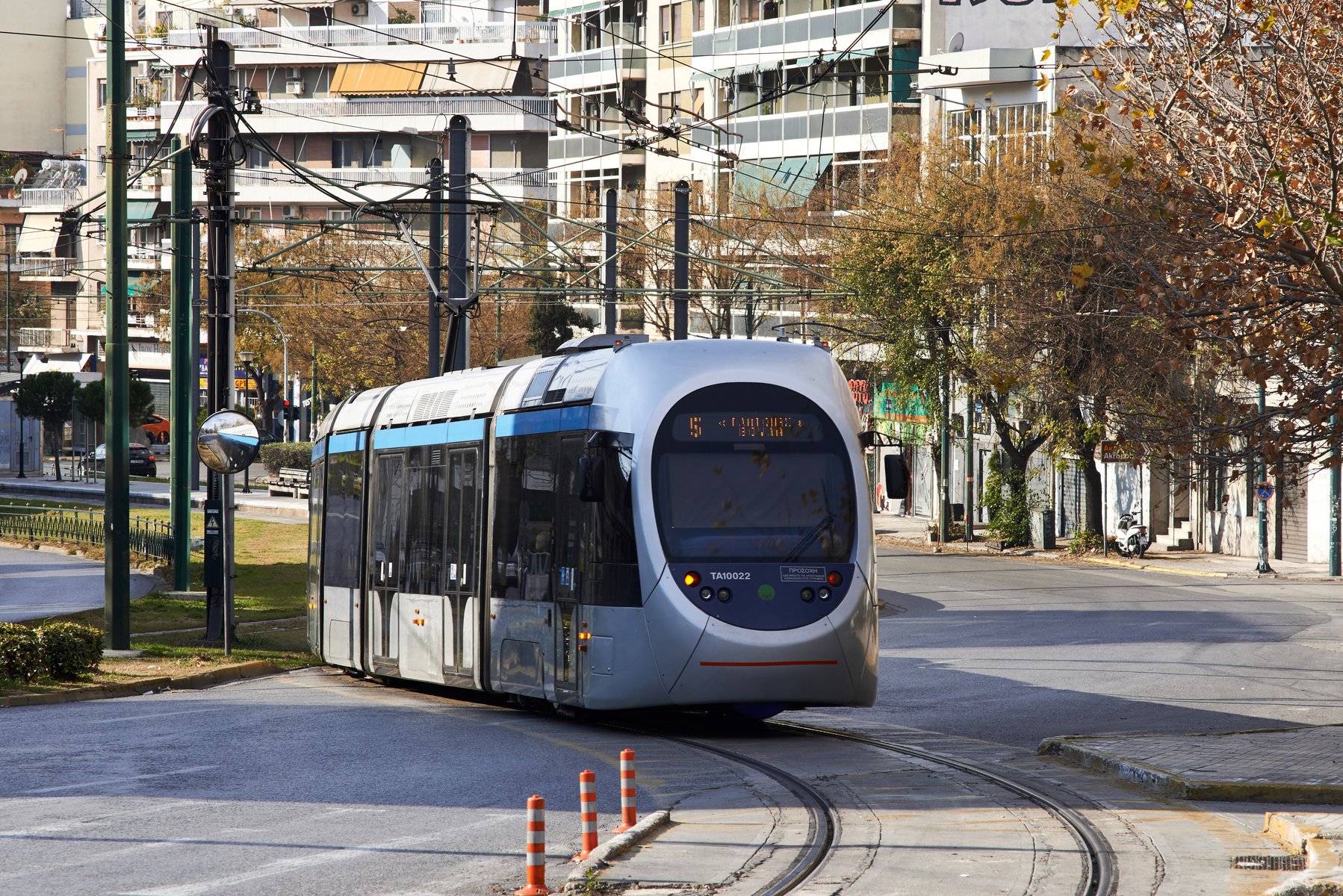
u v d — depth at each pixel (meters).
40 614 79.44
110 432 59.75
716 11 181.12
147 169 77.88
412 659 50.91
